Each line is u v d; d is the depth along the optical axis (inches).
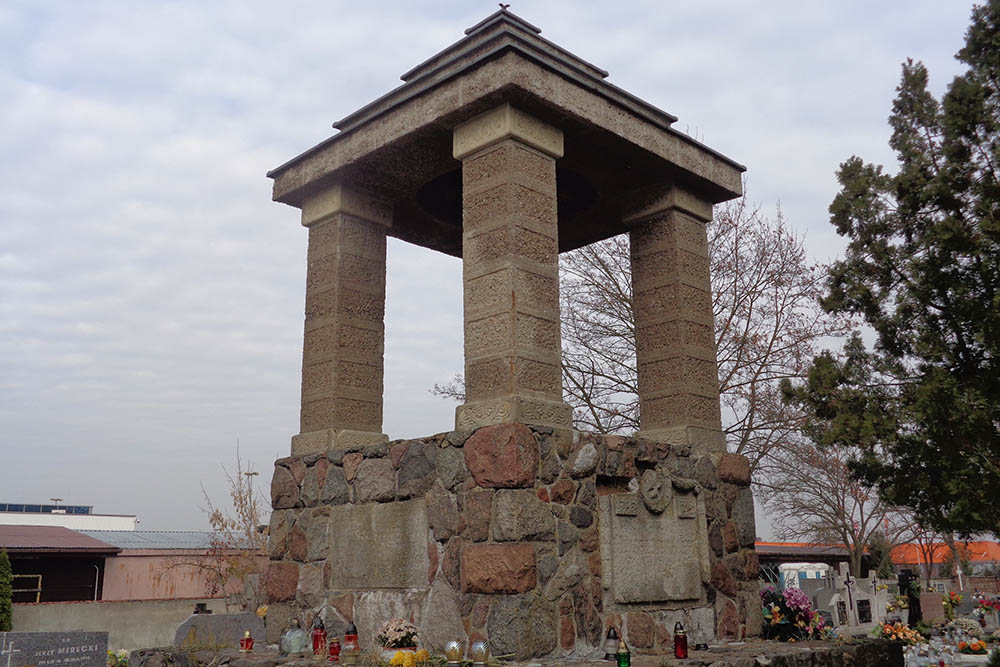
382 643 290.5
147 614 671.1
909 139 500.4
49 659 467.8
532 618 274.8
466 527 292.5
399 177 385.4
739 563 361.7
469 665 265.9
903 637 705.0
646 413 379.6
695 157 387.9
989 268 427.5
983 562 1945.1
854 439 470.6
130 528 1422.2
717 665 281.1
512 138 322.0
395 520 319.0
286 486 367.9
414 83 360.2
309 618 342.0
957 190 456.1
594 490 310.2
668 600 324.8
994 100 455.8
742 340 733.3
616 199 407.8
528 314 311.3
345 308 379.6
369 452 335.9
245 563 874.8
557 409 309.6
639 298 393.7
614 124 348.8
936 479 441.1
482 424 303.0
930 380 432.1
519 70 314.5
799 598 378.3
